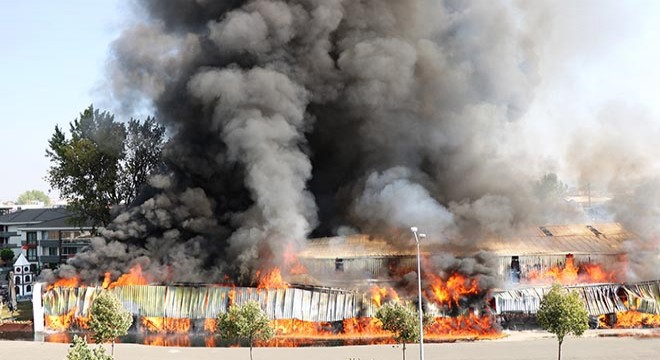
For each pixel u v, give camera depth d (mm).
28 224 126875
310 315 63219
